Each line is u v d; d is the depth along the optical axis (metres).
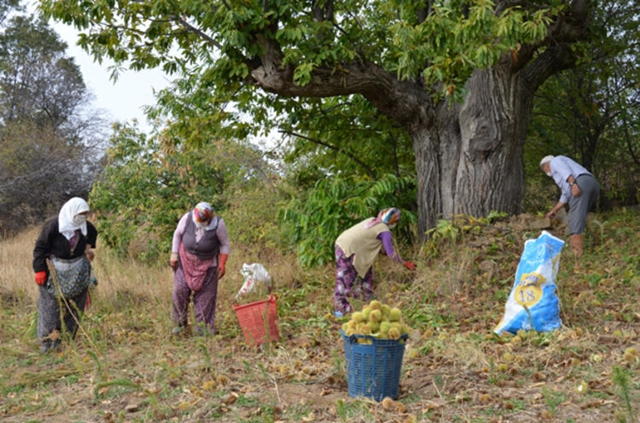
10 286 10.22
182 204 13.37
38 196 24.31
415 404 4.59
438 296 8.27
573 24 10.19
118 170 13.91
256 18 8.80
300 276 10.16
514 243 9.13
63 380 5.82
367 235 7.87
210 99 11.13
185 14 9.84
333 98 11.90
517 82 9.96
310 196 10.12
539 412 4.22
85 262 6.98
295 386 5.18
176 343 6.88
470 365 5.39
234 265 10.64
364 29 10.81
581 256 8.82
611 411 4.14
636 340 5.67
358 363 4.70
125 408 4.93
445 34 8.12
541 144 13.90
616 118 13.59
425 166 10.34
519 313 6.19
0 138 26.22
